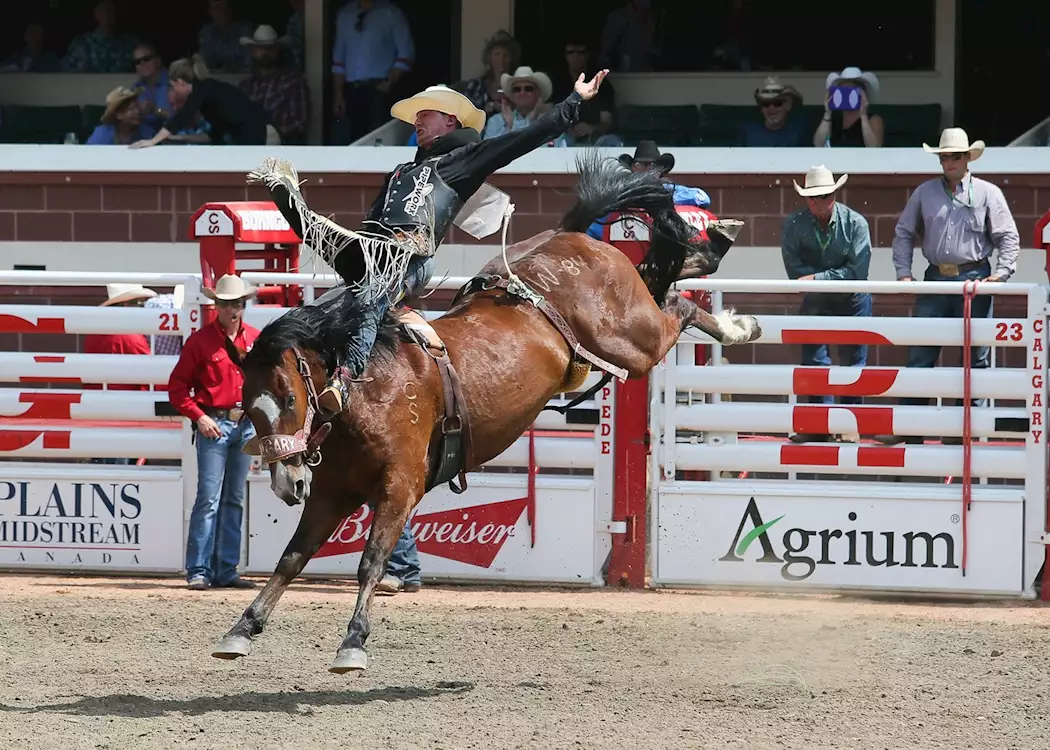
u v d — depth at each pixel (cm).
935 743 1988
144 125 5097
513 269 2484
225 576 3209
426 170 2295
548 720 2102
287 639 2681
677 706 2191
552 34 5381
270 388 2091
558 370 2448
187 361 3144
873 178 4528
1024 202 4503
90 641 2644
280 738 1995
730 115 5141
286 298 3597
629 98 5362
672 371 3191
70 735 2002
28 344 4788
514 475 3266
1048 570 3092
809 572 3144
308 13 5359
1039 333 3069
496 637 2708
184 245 4872
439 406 2278
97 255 4897
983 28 5181
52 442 3362
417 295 2381
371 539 2192
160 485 3328
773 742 1981
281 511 3275
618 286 2538
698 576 3191
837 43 5281
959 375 3116
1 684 2317
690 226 2748
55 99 5681
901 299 4522
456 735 2014
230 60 5466
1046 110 5169
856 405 3181
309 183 4791
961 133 3597
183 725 2061
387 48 5250
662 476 3234
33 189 4909
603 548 3244
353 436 2186
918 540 3108
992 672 2422
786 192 4597
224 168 4844
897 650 2597
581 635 2728
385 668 2458
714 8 5316
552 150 4694
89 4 5769
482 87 5000
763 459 3184
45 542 3362
